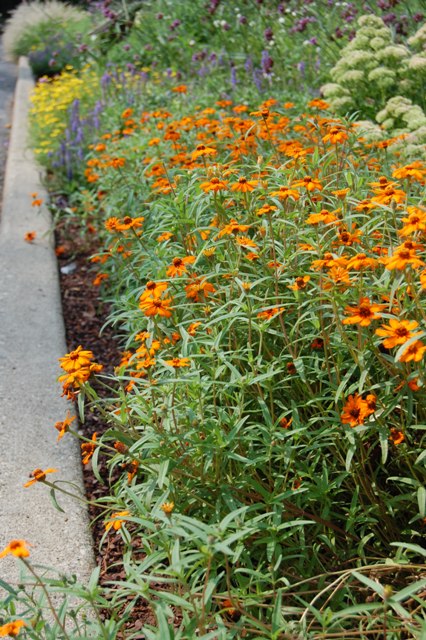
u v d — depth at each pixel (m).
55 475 2.98
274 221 2.98
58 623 1.81
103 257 4.67
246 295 2.35
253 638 1.92
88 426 3.37
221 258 2.86
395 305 2.30
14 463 3.04
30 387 3.62
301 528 2.12
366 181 3.36
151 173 4.36
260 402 2.25
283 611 1.91
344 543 2.29
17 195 6.55
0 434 3.23
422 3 6.96
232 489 2.12
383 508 2.24
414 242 2.25
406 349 1.89
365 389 2.27
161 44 10.03
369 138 4.29
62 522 2.71
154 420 2.28
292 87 7.19
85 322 4.47
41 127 7.93
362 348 2.22
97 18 13.69
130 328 3.70
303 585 2.12
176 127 4.83
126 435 2.23
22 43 15.59
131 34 11.30
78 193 5.93
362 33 5.51
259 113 3.78
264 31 8.12
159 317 2.54
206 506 2.20
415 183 3.42
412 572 2.10
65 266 5.27
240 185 2.86
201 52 8.89
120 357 4.07
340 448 2.39
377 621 1.92
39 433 3.26
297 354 2.58
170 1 10.76
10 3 22.89
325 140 3.40
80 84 8.82
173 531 1.77
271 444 2.14
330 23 7.97
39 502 2.81
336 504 2.34
